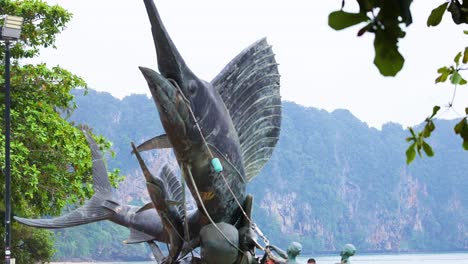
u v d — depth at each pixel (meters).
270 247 13.46
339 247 147.38
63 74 29.45
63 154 27.45
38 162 27.48
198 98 11.70
